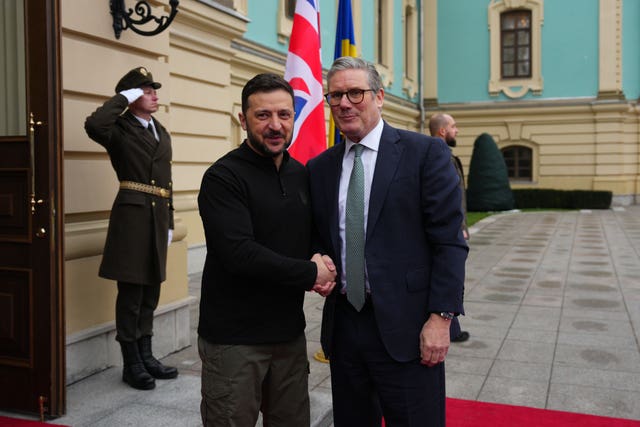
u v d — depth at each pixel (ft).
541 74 71.36
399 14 68.54
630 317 19.61
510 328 18.44
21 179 11.32
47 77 10.98
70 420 11.20
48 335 11.19
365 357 7.86
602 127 68.95
